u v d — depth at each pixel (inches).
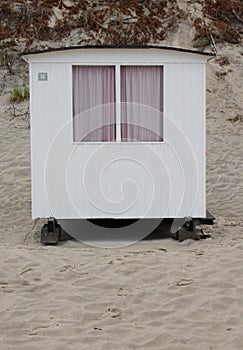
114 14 833.5
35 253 316.5
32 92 358.3
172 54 358.6
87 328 221.0
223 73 788.0
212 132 664.4
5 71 781.9
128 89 362.3
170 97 362.0
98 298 249.8
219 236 374.6
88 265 292.7
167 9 854.5
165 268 284.8
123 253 323.9
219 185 521.3
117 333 216.1
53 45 807.1
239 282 263.4
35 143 360.5
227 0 884.0
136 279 270.8
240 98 756.0
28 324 224.5
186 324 223.0
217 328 218.7
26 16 834.2
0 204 469.7
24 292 256.4
